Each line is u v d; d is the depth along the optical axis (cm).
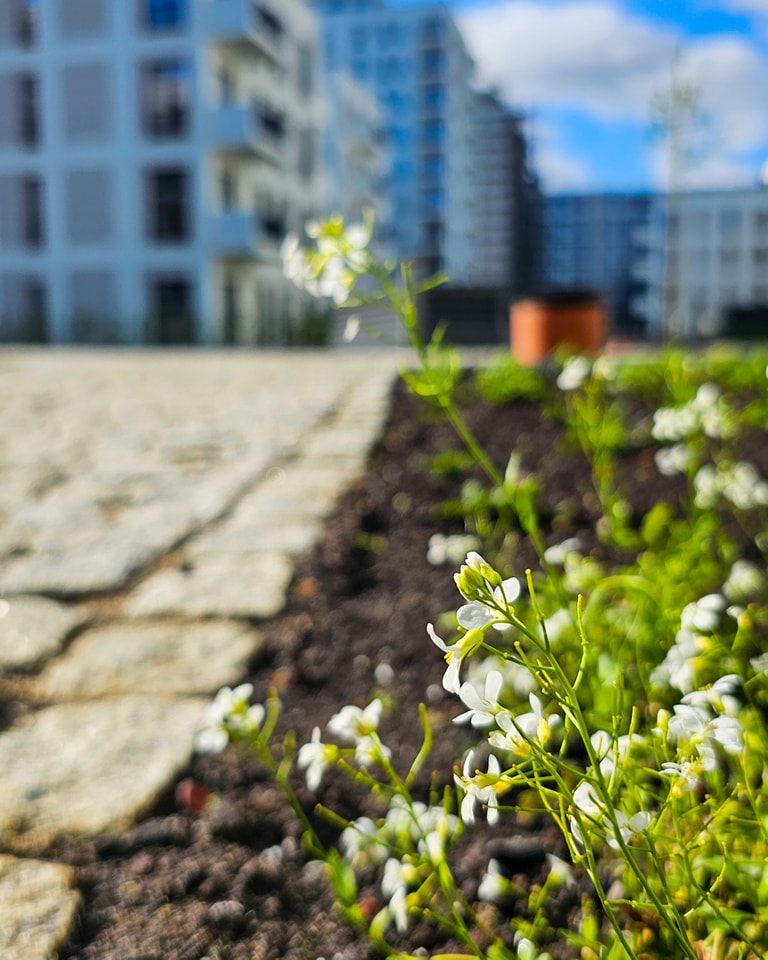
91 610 233
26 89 2650
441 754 156
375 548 276
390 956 101
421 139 6012
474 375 626
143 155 2586
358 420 491
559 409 495
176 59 2542
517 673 148
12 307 2711
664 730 85
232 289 2792
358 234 153
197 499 337
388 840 129
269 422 494
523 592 171
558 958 109
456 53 6275
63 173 2648
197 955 112
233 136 2569
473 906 119
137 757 157
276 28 2880
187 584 247
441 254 6022
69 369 809
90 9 2573
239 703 119
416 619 217
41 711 177
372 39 6028
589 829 77
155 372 775
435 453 407
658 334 4297
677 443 388
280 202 3128
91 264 2656
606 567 240
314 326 2645
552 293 816
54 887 123
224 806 144
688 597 177
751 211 6203
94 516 318
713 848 105
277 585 243
